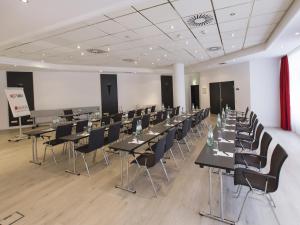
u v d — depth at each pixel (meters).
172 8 3.74
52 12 3.40
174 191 3.38
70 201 3.16
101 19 4.08
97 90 12.55
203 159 2.65
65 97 11.59
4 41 4.90
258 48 7.29
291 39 5.43
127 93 13.62
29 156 5.58
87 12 3.44
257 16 4.36
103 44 6.07
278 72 8.54
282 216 2.66
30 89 10.63
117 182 3.79
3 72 10.01
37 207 3.02
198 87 14.60
